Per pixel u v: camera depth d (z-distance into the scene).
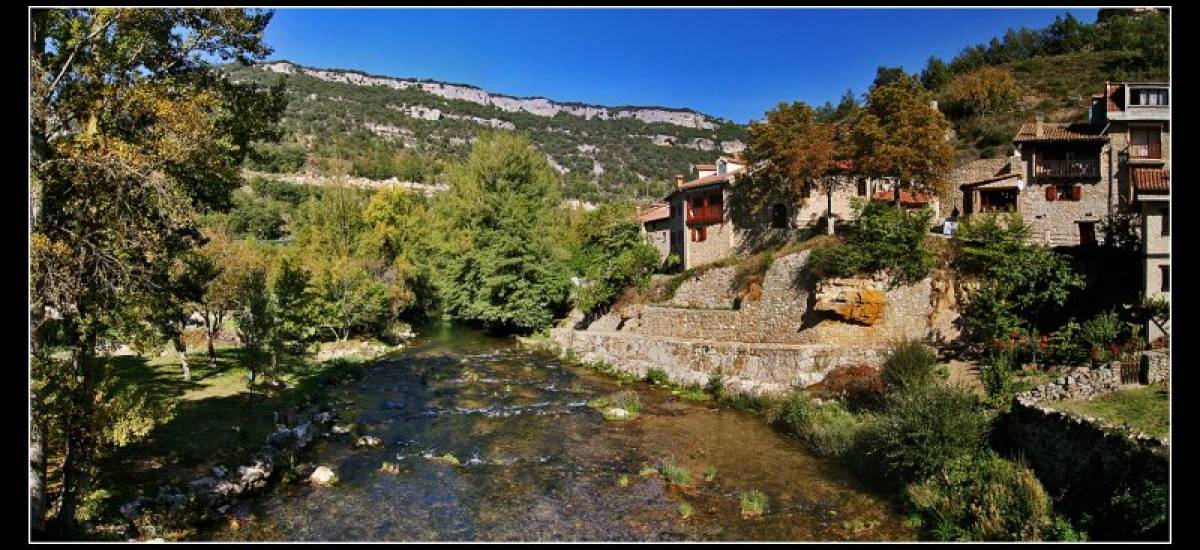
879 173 31.86
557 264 49.12
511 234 48.72
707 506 16.27
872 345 27.75
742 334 33.12
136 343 14.44
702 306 37.62
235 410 22.61
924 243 28.72
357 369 34.22
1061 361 21.86
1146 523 11.19
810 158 33.56
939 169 32.25
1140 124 34.72
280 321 27.62
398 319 52.94
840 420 21.20
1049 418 15.68
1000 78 61.94
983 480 14.91
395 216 61.91
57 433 11.54
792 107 37.03
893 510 15.65
